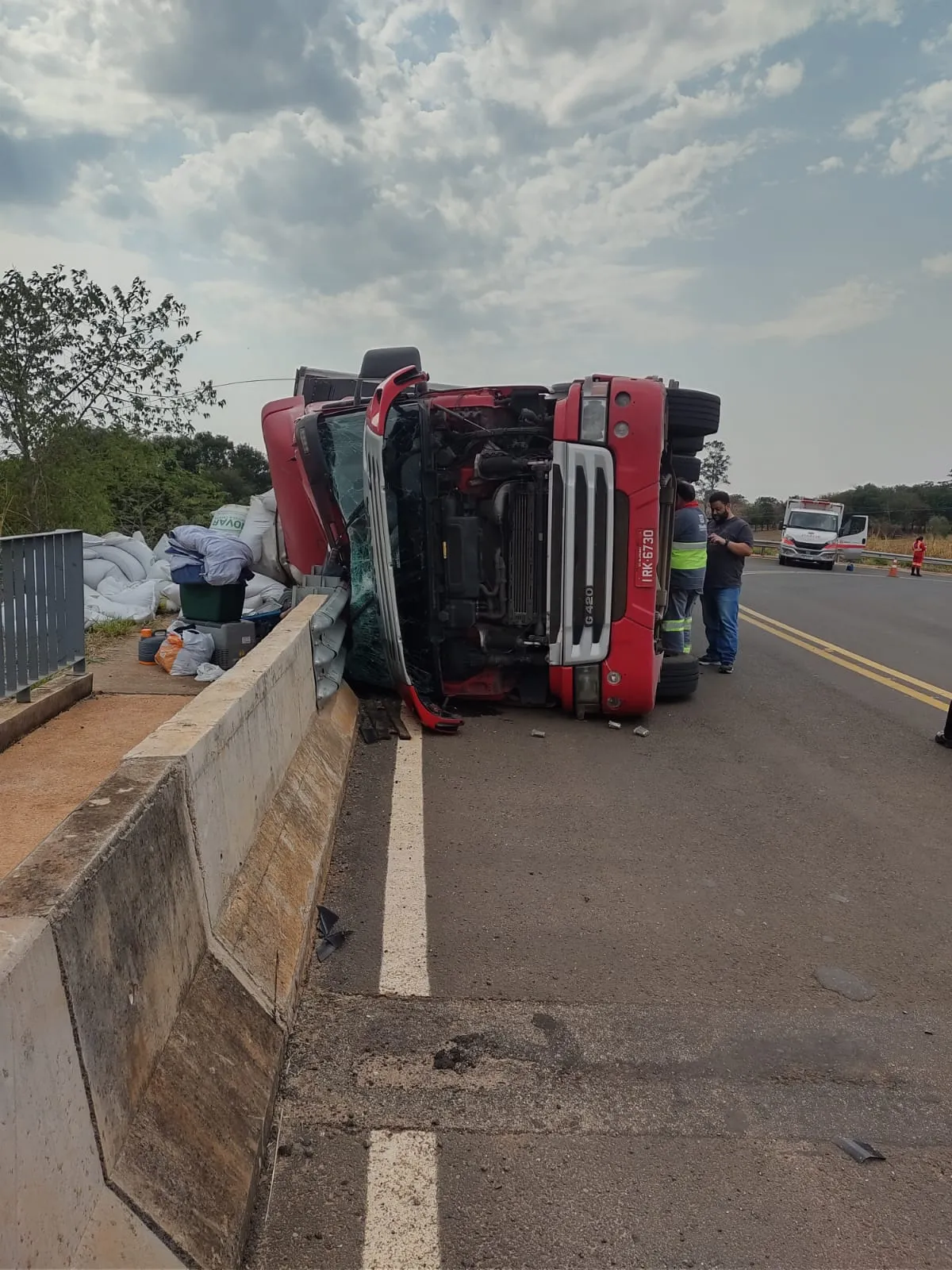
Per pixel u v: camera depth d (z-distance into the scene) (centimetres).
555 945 396
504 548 766
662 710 858
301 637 546
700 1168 268
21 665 609
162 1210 198
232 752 337
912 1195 261
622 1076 308
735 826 551
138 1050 216
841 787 631
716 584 1052
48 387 1051
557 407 730
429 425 731
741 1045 329
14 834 428
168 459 1433
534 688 818
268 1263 226
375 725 732
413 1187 255
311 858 422
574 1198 254
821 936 414
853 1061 322
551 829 532
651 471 736
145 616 1044
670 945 400
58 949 178
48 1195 163
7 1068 153
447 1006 345
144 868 233
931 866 497
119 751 566
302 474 839
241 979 296
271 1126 271
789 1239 243
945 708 880
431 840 508
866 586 2414
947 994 369
